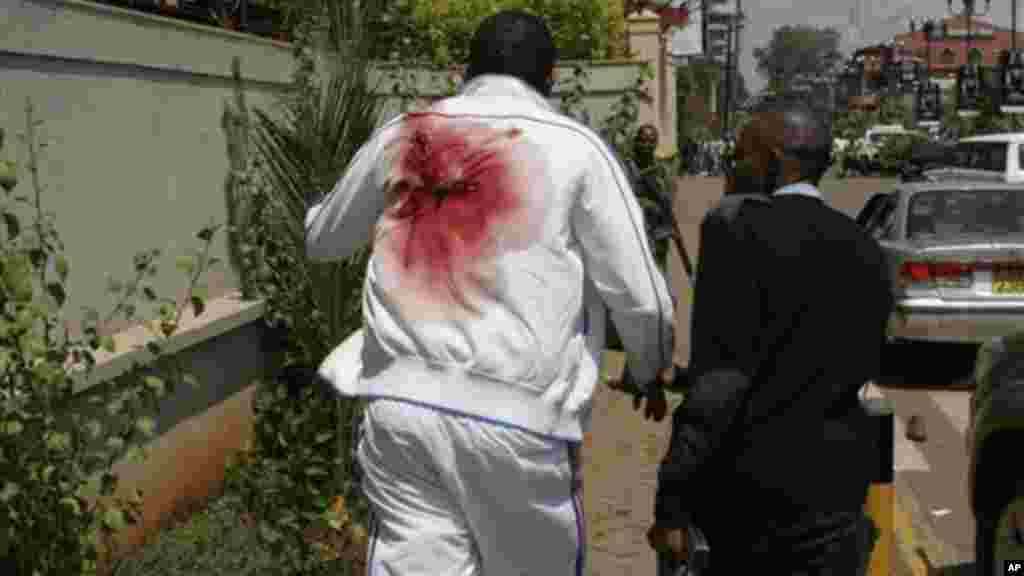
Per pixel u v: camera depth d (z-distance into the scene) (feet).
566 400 9.36
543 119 9.77
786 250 10.07
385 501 9.42
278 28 28.22
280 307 20.58
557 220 9.34
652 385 10.39
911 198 33.42
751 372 10.01
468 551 9.41
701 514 10.57
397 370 9.29
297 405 19.45
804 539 10.19
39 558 11.74
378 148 10.11
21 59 14.85
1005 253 30.14
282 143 20.49
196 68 19.83
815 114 10.75
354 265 19.35
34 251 12.23
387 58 25.94
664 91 69.00
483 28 10.35
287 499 16.78
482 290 9.25
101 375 14.66
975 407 16.44
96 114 16.70
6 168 12.09
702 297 10.22
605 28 53.01
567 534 9.59
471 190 9.49
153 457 16.92
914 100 199.52
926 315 30.37
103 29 16.79
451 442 9.05
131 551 16.19
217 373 19.10
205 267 18.29
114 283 13.98
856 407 10.48
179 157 19.36
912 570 17.99
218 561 16.17
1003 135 57.21
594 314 9.93
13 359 11.50
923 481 22.70
